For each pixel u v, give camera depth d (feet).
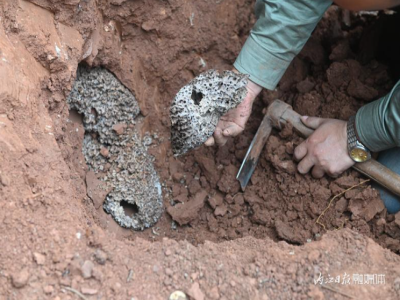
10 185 4.68
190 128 5.78
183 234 6.83
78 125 6.50
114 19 6.61
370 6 5.97
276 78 6.40
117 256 4.66
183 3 6.88
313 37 8.05
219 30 7.32
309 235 6.45
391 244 6.17
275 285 4.75
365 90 7.04
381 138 5.91
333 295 4.73
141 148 6.91
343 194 6.45
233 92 5.84
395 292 4.80
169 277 4.68
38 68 5.55
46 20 5.73
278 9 5.96
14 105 5.04
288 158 6.80
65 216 4.79
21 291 4.30
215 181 7.09
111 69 6.70
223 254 4.94
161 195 6.95
